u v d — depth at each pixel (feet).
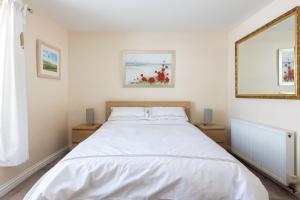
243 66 9.96
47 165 9.23
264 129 7.72
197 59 11.87
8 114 6.37
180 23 10.36
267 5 8.20
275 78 7.54
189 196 4.29
